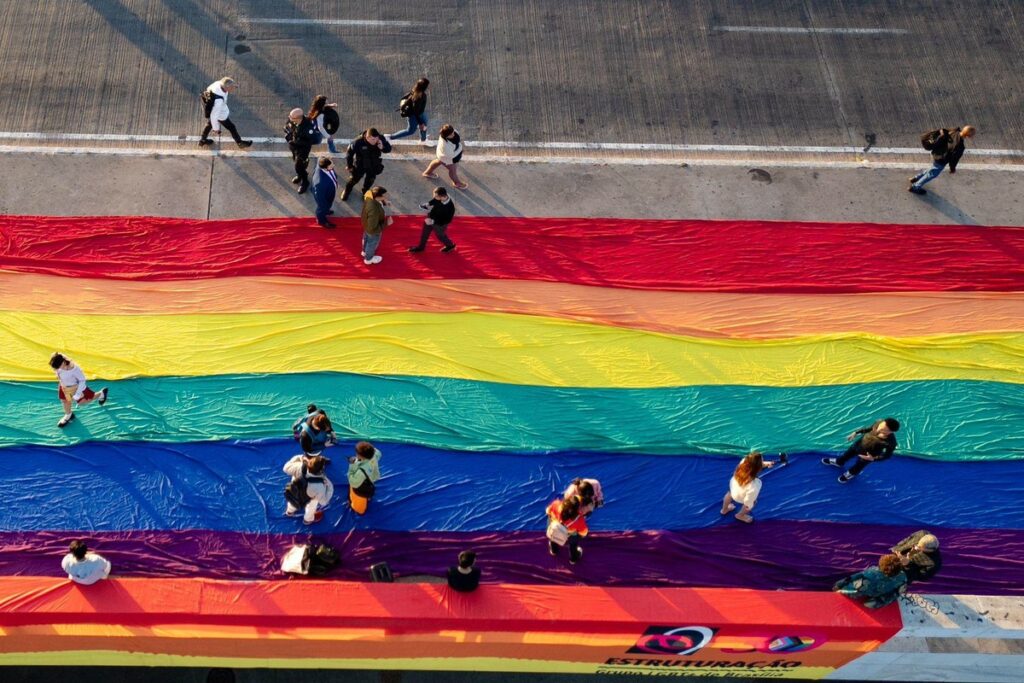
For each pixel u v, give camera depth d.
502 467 12.02
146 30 16.58
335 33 16.98
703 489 11.98
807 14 18.14
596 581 11.07
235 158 15.16
